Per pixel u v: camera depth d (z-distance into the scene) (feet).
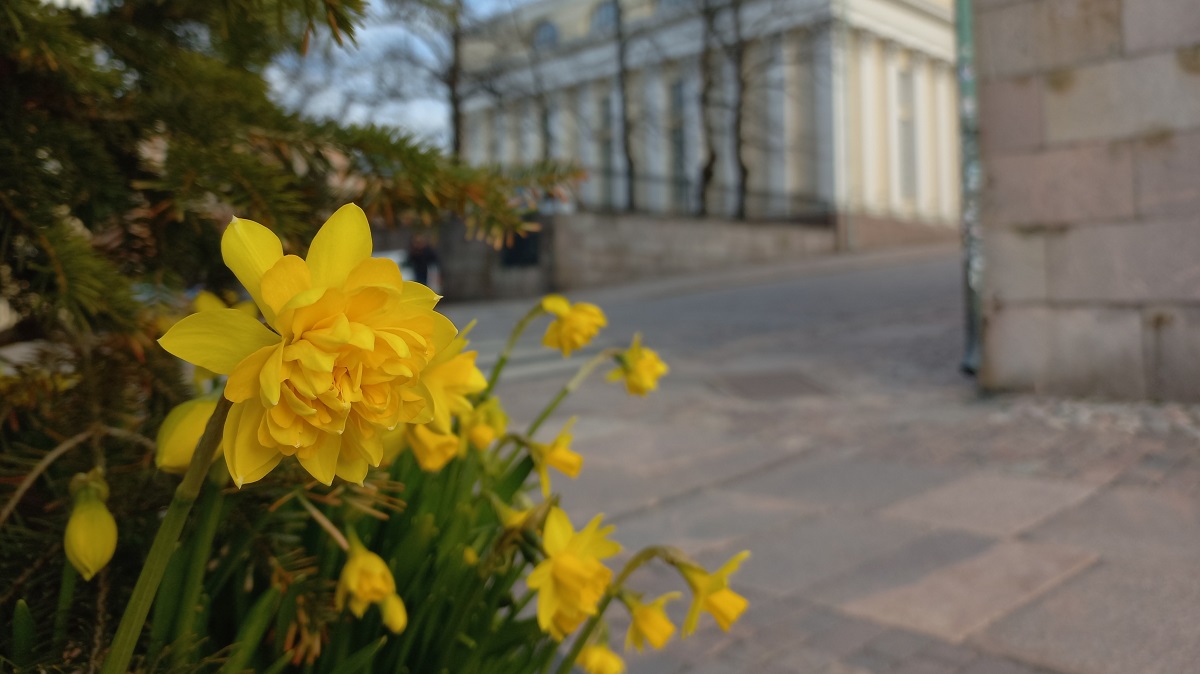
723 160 101.40
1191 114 16.39
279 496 3.14
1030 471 13.24
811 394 20.70
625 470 14.53
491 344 32.09
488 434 4.17
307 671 3.39
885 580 9.41
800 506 12.21
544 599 3.51
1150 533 10.29
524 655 4.10
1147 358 17.13
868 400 19.54
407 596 3.78
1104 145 17.44
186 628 2.70
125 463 3.24
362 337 1.74
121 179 3.38
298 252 3.58
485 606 4.00
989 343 19.24
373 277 1.89
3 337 3.53
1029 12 18.22
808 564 9.99
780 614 8.69
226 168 3.30
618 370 5.29
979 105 19.02
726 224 73.72
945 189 111.65
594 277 62.34
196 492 2.17
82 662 2.85
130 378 3.45
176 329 1.83
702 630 8.39
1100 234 17.61
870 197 99.14
